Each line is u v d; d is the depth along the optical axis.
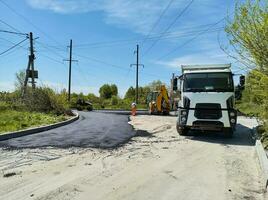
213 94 15.33
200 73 15.76
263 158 9.31
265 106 12.20
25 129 17.23
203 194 7.04
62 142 13.88
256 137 14.10
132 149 12.22
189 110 15.57
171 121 25.84
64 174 8.45
